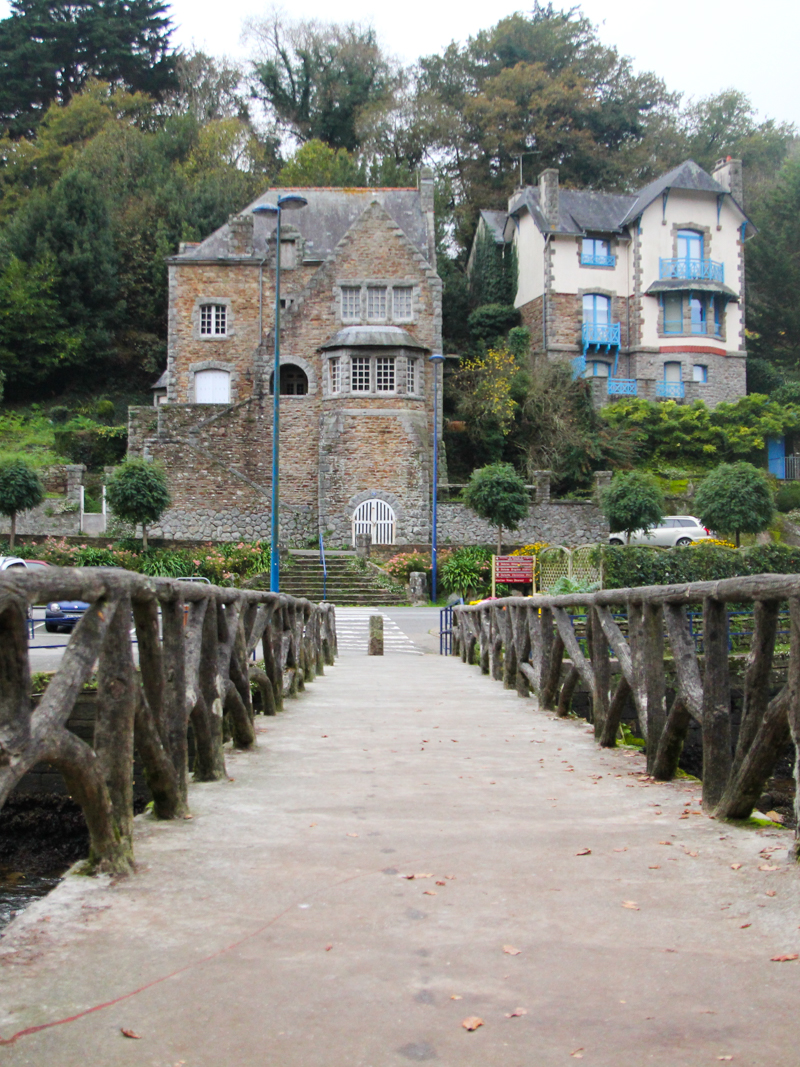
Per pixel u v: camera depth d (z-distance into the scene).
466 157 54.62
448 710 9.39
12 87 57.03
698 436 40.50
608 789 5.51
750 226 45.12
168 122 54.97
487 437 38.38
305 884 3.72
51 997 2.71
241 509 33.69
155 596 4.41
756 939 3.14
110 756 3.95
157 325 48.50
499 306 45.12
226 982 2.81
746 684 4.58
